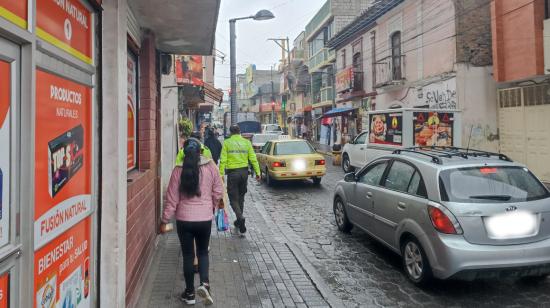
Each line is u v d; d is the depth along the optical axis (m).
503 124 15.16
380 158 6.73
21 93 2.16
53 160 2.57
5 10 1.97
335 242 7.14
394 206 5.69
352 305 4.67
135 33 5.23
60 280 2.70
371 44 23.59
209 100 18.80
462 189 4.95
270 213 9.56
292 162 12.89
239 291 4.95
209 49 8.03
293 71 44.97
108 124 3.57
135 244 4.55
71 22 2.92
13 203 2.07
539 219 4.79
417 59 18.64
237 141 7.71
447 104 16.31
